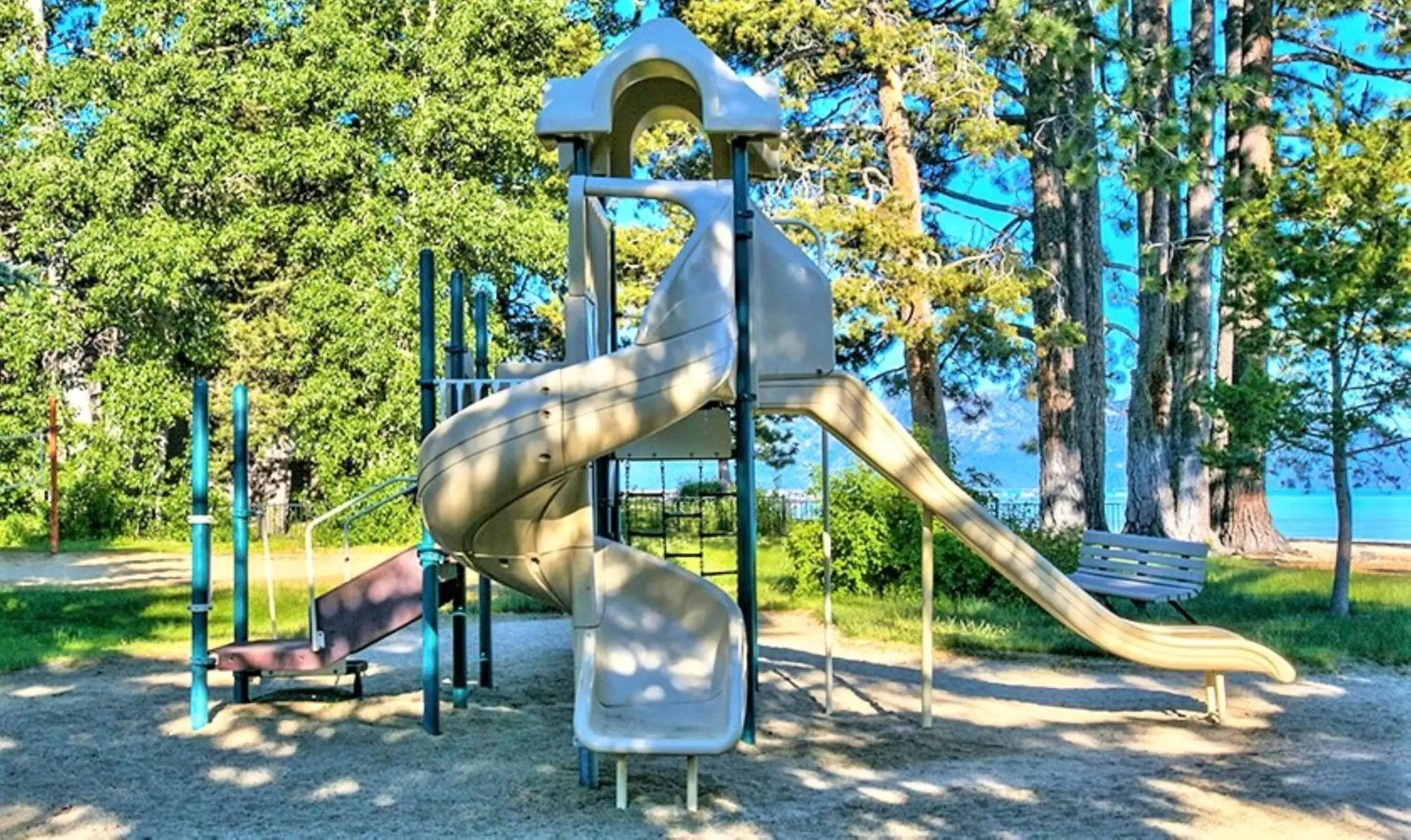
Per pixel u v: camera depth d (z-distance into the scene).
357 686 8.32
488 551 5.92
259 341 24.44
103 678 9.09
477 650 10.66
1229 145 20.30
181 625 11.99
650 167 20.84
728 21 19.30
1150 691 8.37
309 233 23.59
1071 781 5.88
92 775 6.14
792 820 5.25
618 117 7.47
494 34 24.52
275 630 9.04
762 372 7.17
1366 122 14.84
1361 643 9.76
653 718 5.74
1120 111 16.17
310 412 24.03
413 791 5.81
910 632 10.88
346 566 7.94
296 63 23.98
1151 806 5.41
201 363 24.83
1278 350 11.23
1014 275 19.19
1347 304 10.38
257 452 25.34
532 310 30.16
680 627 6.26
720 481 20.00
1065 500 19.66
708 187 6.10
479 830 5.15
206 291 24.88
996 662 9.66
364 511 8.27
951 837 4.98
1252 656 7.14
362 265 23.47
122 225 22.61
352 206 24.05
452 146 24.16
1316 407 11.08
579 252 6.04
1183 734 6.95
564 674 9.30
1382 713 7.48
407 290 23.03
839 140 21.39
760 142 6.58
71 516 24.52
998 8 17.38
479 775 6.11
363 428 23.81
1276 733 6.95
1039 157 20.20
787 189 20.67
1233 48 21.05
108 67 23.14
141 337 24.16
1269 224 10.98
